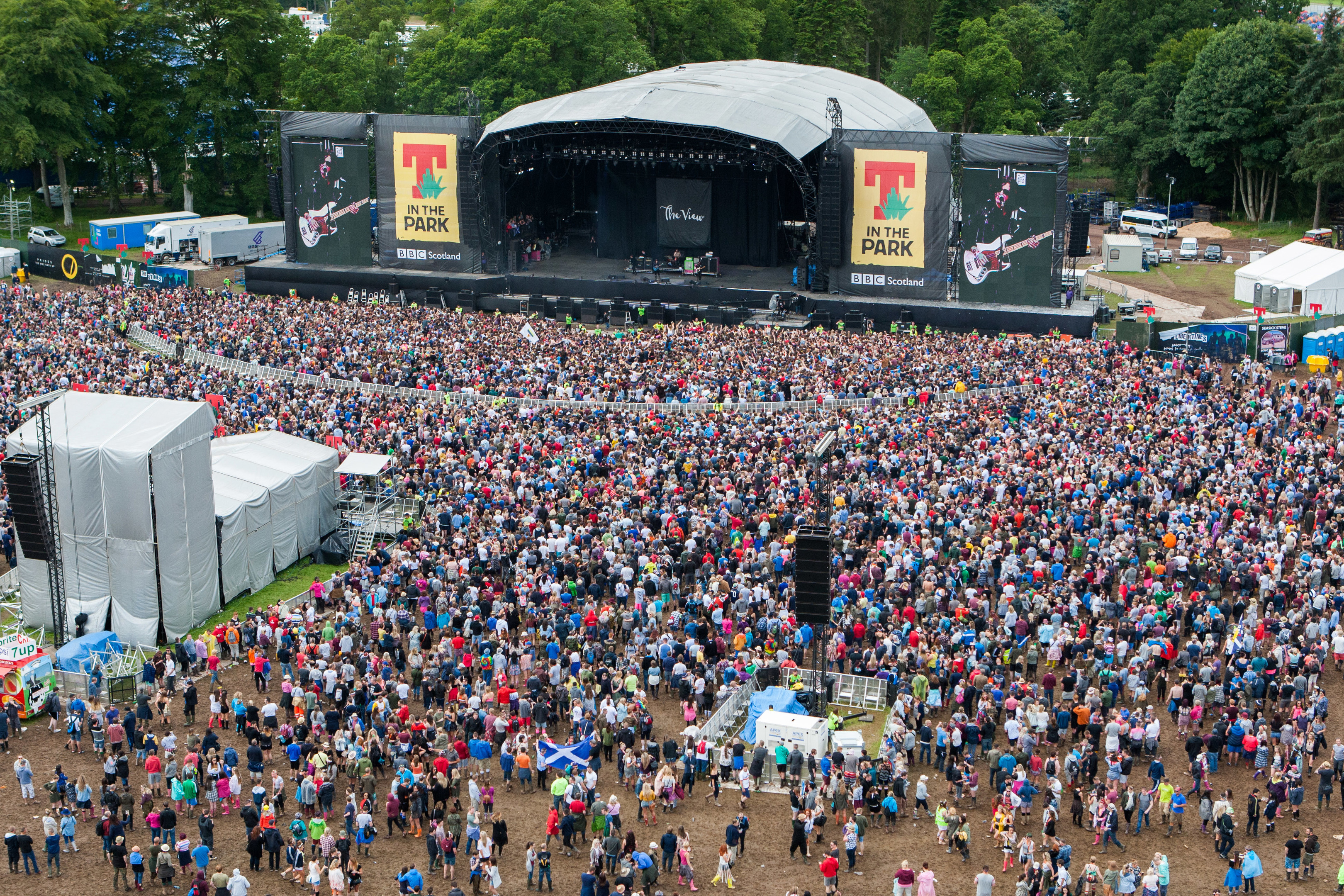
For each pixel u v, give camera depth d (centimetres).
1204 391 6944
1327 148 12912
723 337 8219
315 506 5709
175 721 4188
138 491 4719
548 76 13225
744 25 16225
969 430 6097
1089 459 5569
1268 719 4047
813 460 5300
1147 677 4109
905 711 3916
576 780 3547
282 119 10475
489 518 5216
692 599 4528
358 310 9081
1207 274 11862
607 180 11106
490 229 10331
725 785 3850
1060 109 17350
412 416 6412
